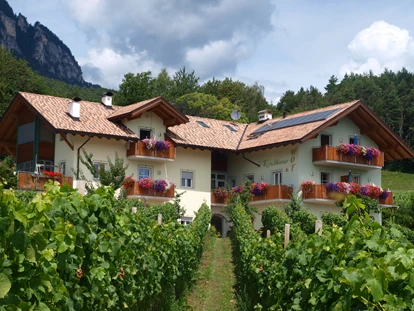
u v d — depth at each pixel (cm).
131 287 1051
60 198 764
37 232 594
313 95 12269
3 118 3828
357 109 4012
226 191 4103
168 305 1444
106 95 3966
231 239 3141
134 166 3731
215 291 1897
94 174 2486
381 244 718
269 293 1274
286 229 1409
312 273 854
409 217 4409
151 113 3822
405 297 635
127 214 1133
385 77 13150
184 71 8444
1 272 538
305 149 3903
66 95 7006
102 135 3462
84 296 780
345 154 3925
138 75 6675
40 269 604
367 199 3812
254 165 4181
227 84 8762
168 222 1653
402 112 10862
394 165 9431
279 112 10300
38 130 3600
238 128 4644
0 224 550
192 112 6988
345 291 710
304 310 902
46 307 607
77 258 761
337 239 800
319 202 3856
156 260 1266
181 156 3975
